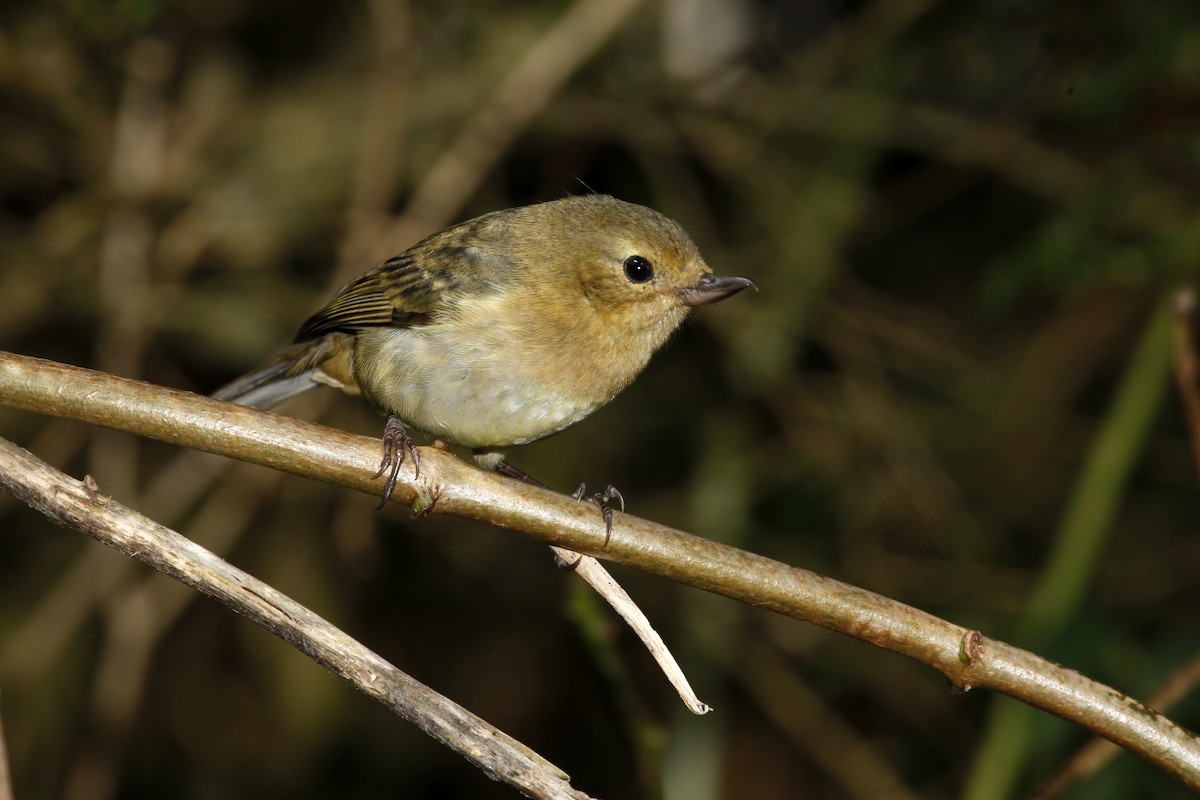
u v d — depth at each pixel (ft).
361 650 16.71
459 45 43.68
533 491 18.94
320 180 41.47
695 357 45.11
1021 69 46.21
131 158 40.32
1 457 16.85
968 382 44.01
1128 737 18.17
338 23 43.73
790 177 42.70
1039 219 46.39
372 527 38.42
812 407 42.50
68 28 39.29
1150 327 32.94
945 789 40.91
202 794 42.37
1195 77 37.11
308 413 39.06
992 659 18.33
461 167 38.86
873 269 48.70
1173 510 44.50
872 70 42.98
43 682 38.60
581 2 38.96
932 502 41.81
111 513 16.87
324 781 42.52
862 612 18.48
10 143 40.73
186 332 40.93
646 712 24.63
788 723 39.58
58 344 42.09
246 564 42.11
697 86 42.24
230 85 42.78
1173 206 37.83
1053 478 44.27
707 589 18.72
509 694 45.11
